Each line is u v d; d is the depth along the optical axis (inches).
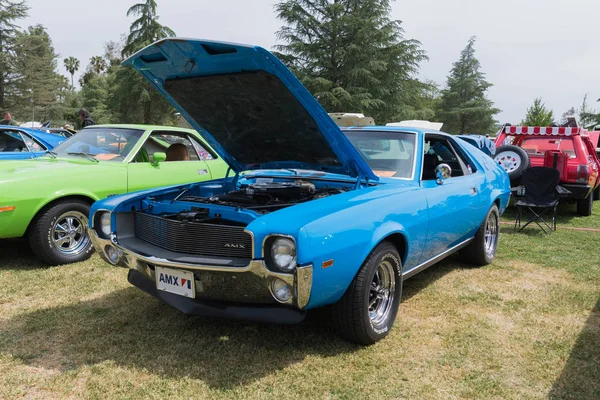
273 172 169.8
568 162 313.9
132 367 110.9
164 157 219.8
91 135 235.3
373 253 118.8
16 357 115.3
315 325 134.5
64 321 136.8
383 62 1213.7
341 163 139.6
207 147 254.4
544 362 116.6
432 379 108.2
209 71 122.7
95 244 134.9
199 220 118.3
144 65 129.9
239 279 103.7
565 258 210.7
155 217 123.9
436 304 153.2
